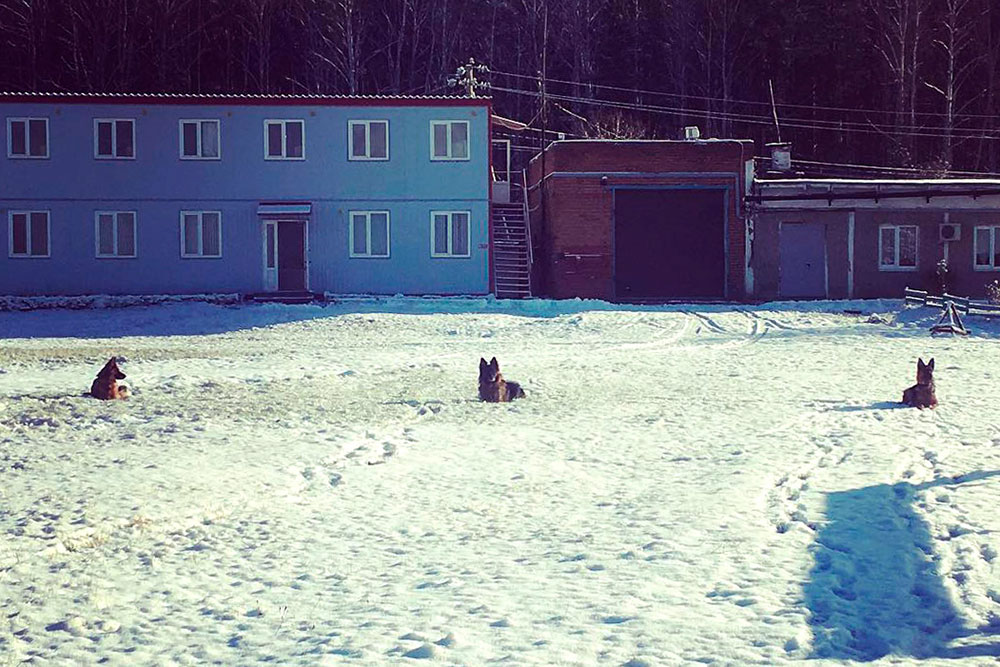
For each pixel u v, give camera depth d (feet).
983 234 145.28
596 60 258.98
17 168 137.90
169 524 35.06
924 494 37.17
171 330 112.98
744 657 22.52
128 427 54.44
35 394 65.72
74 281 138.82
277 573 29.94
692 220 146.10
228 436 52.06
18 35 235.20
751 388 70.03
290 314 121.80
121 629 25.53
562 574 29.17
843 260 145.38
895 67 229.86
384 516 36.55
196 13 244.22
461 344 101.24
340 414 58.95
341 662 22.68
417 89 242.17
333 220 139.74
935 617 25.26
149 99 137.69
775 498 38.09
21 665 23.13
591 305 130.00
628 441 50.72
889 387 70.03
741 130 249.55
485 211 140.36
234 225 139.44
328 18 230.89
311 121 139.13
